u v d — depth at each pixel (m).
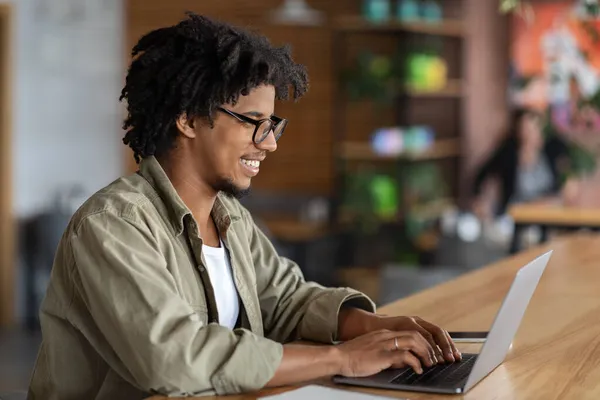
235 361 1.95
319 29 9.51
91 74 8.80
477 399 1.94
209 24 2.18
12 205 8.07
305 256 8.79
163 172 2.23
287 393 1.90
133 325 1.96
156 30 2.23
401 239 8.66
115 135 9.09
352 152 8.89
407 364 2.12
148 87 2.19
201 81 2.15
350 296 2.49
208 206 2.32
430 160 9.20
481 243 6.60
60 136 8.53
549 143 8.80
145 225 2.13
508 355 2.32
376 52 9.27
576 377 2.11
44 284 8.18
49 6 8.38
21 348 7.18
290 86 2.34
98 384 2.21
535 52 8.95
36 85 8.30
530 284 2.15
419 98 9.38
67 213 8.28
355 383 2.03
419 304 2.94
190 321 1.99
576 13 8.78
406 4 8.59
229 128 2.18
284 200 9.66
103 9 8.89
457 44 9.23
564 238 4.65
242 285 2.43
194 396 1.94
